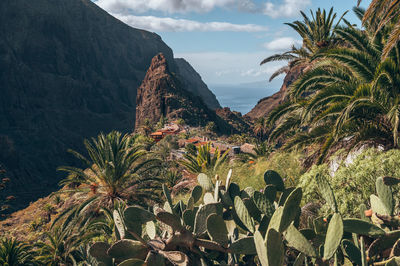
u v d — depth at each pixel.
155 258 1.93
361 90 8.28
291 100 11.09
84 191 26.23
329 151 9.91
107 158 25.08
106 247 2.09
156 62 168.00
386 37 9.37
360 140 8.76
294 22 17.78
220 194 2.39
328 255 1.72
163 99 146.00
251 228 2.00
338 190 4.06
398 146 8.03
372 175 3.88
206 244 1.98
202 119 141.50
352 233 1.97
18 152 184.62
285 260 2.14
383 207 2.16
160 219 1.97
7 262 20.16
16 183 165.12
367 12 7.84
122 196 25.67
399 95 8.53
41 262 19.66
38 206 64.12
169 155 53.59
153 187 27.25
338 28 10.36
